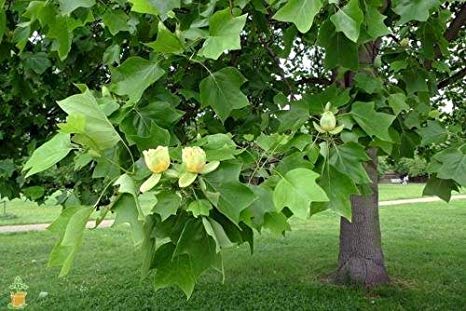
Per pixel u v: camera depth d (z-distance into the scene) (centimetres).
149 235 105
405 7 166
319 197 110
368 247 644
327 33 152
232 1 174
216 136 130
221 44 131
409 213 1598
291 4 133
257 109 269
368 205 643
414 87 215
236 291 635
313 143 144
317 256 866
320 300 589
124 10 200
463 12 360
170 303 595
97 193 284
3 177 341
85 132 112
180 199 102
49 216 1686
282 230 123
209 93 156
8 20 222
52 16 159
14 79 274
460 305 572
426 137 200
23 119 350
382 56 225
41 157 115
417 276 702
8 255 967
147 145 122
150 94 179
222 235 105
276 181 128
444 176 167
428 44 210
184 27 176
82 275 772
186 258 110
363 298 593
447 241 1021
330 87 162
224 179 108
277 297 606
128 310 580
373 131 152
